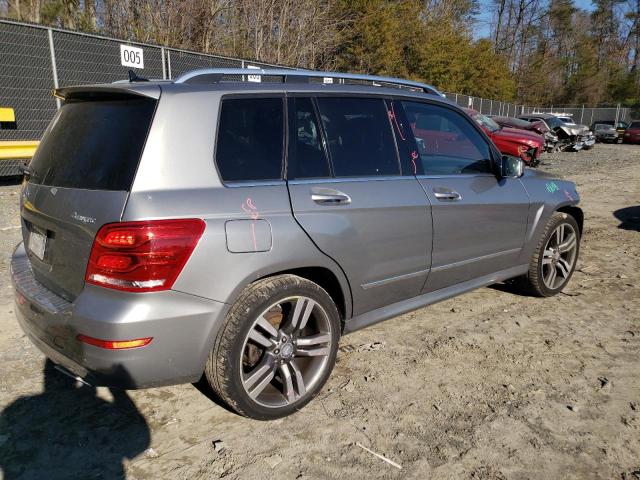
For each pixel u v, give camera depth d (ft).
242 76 10.73
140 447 8.99
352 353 12.37
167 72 38.14
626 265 19.67
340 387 10.89
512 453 8.98
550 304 15.69
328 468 8.55
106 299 8.04
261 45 69.82
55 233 8.88
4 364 11.46
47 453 8.80
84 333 8.07
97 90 9.07
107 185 8.30
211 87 9.22
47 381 10.88
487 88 140.36
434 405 10.32
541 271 15.48
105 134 8.83
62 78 32.27
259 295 8.93
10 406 10.02
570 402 10.49
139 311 7.93
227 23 67.05
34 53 30.76
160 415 9.88
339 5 94.32
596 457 8.92
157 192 8.18
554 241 15.85
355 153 10.84
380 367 11.73
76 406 10.09
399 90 12.15
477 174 13.38
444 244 12.17
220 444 9.05
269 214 9.10
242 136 9.33
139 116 8.59
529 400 10.54
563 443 9.26
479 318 14.57
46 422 9.59
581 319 14.57
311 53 79.15
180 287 8.17
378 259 10.81
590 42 204.23
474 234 12.91
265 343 9.30
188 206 8.30
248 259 8.77
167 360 8.29
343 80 11.99
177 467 8.52
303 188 9.73
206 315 8.45
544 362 12.09
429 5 135.74
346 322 10.81
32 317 9.16
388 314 11.55
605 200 34.71
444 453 8.96
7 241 20.43
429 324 14.12
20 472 8.36
